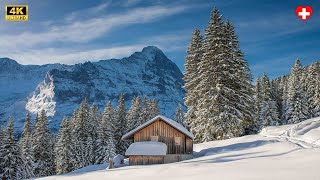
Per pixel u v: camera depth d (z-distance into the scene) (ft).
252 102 150.10
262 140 117.70
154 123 126.62
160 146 119.03
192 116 163.12
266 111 249.55
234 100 143.02
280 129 153.28
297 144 105.50
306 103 257.75
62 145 230.48
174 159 121.08
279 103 317.83
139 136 127.44
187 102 165.58
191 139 123.54
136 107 269.64
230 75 140.36
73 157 229.86
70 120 284.00
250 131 246.68
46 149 237.04
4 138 178.09
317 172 47.93
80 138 239.09
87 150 235.81
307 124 144.66
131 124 259.39
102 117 258.57
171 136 124.16
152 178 62.44
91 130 246.88
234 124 137.08
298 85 259.80
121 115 262.06
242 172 56.08
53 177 92.94
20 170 177.99
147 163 118.62
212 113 140.15
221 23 150.30
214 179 52.13
